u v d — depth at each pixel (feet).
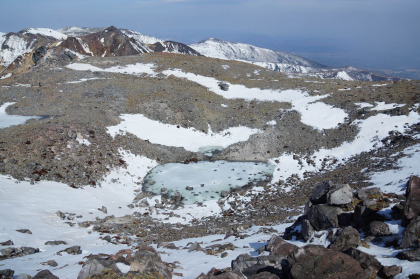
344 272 44.45
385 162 141.69
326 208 66.13
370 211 62.39
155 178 168.76
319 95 238.89
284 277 49.08
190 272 58.95
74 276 56.18
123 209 137.80
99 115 199.21
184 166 184.24
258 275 47.32
